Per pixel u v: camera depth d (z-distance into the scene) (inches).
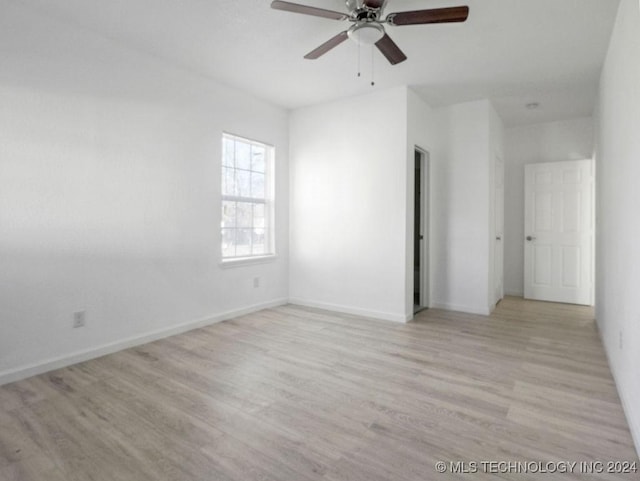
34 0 93.8
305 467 61.2
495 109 179.2
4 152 93.0
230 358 111.3
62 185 104.0
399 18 84.3
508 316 163.5
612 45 106.3
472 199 169.6
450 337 132.1
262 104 169.9
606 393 88.0
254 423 74.9
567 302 193.3
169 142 131.4
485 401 84.1
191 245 140.1
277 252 181.6
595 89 152.6
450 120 174.6
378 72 137.0
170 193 132.2
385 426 73.8
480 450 65.8
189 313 140.3
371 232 160.4
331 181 171.9
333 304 173.0
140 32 110.1
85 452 65.1
